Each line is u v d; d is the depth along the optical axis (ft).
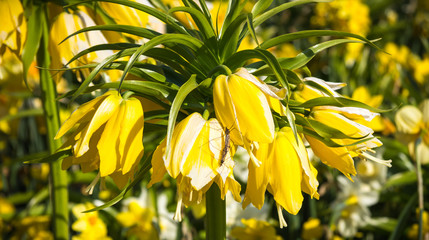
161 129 2.03
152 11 1.96
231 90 1.86
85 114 1.93
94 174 3.65
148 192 3.53
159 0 2.50
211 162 1.83
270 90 1.85
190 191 1.90
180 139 1.84
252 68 2.00
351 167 1.97
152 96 1.96
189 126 1.85
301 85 2.01
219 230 2.06
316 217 3.84
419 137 3.14
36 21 2.42
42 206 3.95
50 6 2.49
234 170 3.71
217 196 2.05
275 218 3.81
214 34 1.97
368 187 3.86
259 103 1.84
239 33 1.96
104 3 2.46
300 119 1.91
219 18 3.83
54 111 2.56
